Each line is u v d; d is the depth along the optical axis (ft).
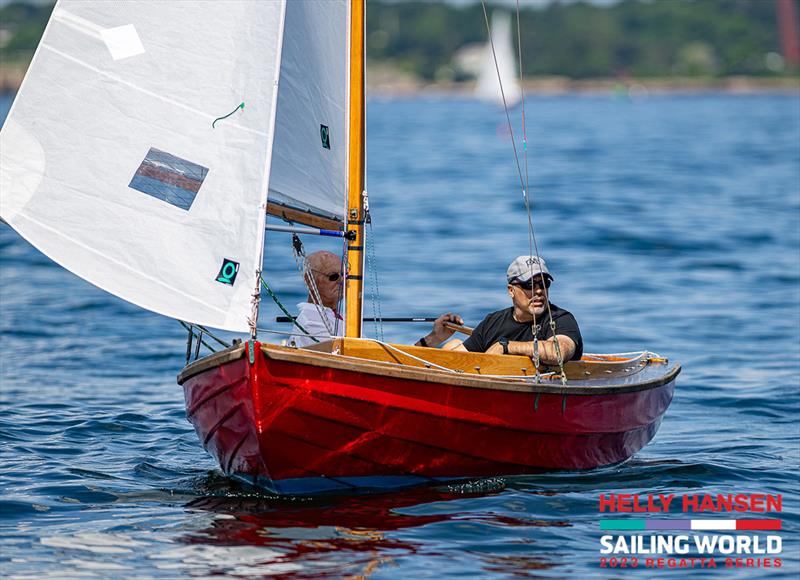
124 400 105.50
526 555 64.23
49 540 66.28
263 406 67.56
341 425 69.67
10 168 71.46
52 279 177.58
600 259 196.44
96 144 71.87
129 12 72.23
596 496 75.25
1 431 93.15
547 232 227.81
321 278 80.74
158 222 70.85
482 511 71.15
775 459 86.28
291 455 70.44
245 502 73.36
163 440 91.66
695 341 134.92
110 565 62.23
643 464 84.64
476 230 231.91
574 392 76.07
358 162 78.07
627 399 81.10
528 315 80.69
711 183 324.39
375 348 74.28
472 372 76.95
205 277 69.62
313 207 76.79
